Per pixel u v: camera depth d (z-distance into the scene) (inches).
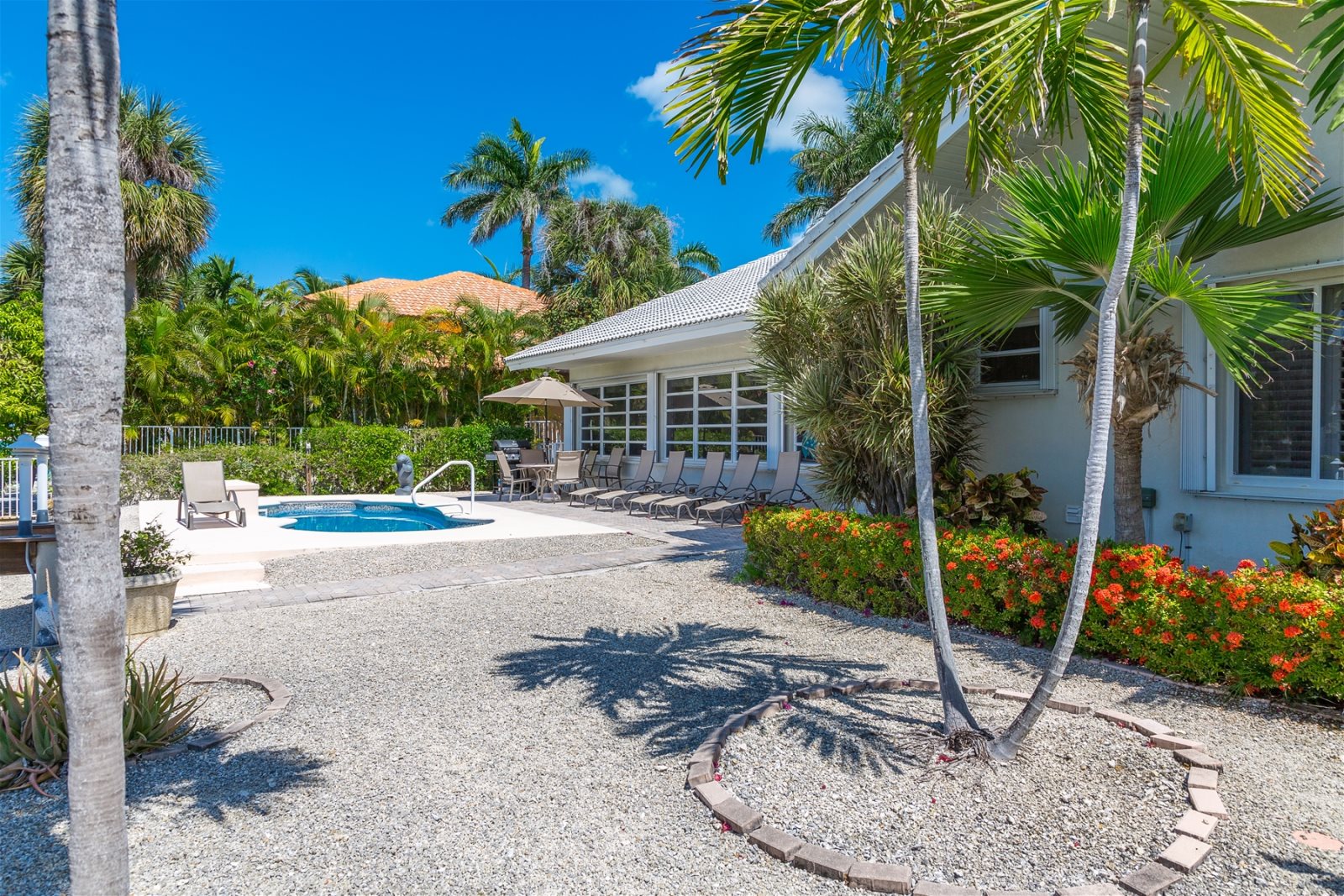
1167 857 112.7
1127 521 222.7
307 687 199.0
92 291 86.8
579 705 184.7
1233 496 260.8
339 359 766.5
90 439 88.2
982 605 234.1
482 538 438.9
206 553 354.9
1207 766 140.0
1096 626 205.8
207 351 715.4
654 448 681.6
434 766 151.7
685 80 157.9
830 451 317.4
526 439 823.7
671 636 244.1
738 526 509.7
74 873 90.7
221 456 673.6
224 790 141.9
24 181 925.8
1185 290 190.1
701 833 125.3
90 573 89.7
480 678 205.5
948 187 335.9
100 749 91.4
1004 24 129.1
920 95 146.2
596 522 526.6
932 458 306.2
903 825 124.0
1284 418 253.4
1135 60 128.0
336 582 331.0
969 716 151.9
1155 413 215.8
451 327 890.7
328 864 117.4
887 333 287.9
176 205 927.7
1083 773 139.0
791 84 163.9
